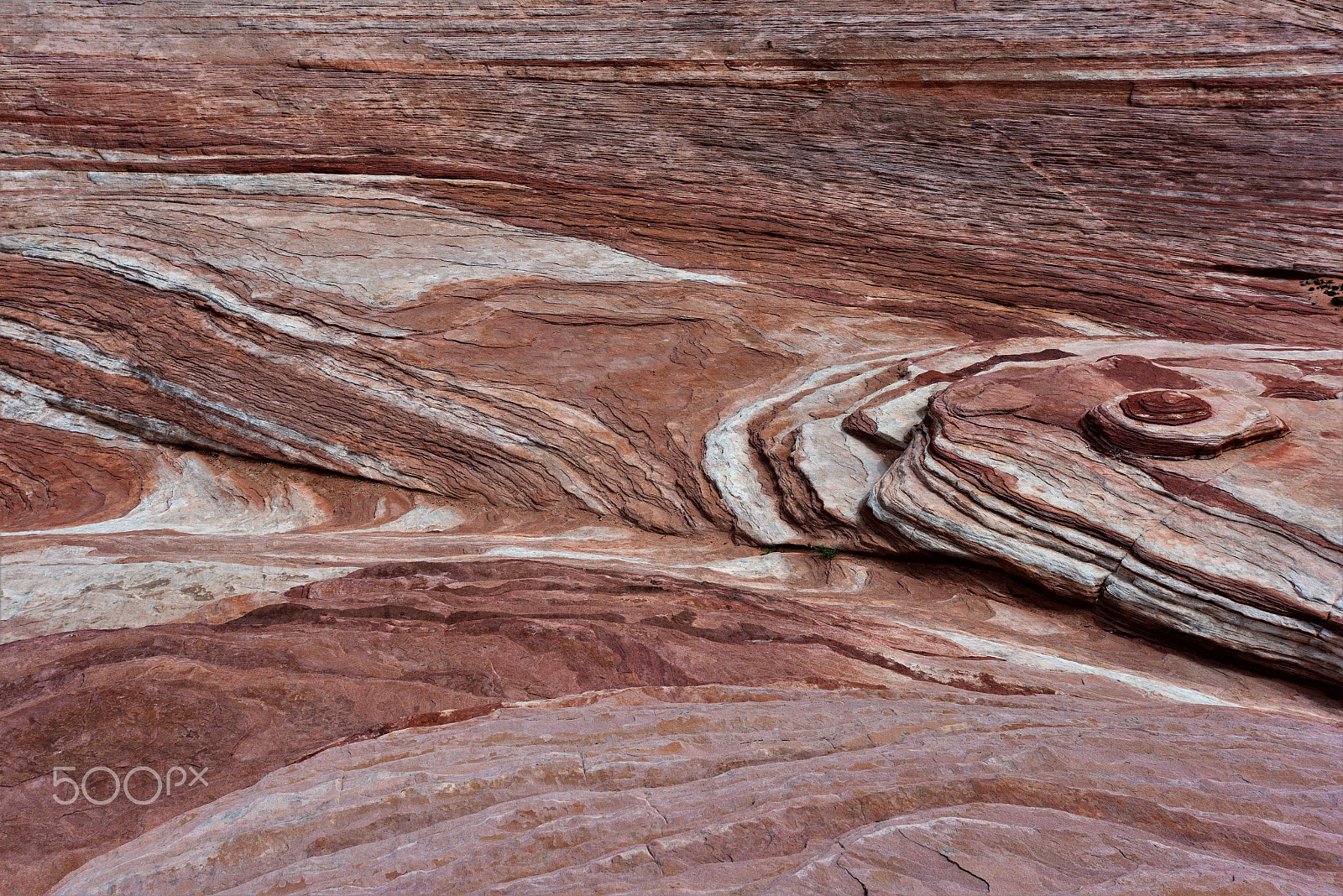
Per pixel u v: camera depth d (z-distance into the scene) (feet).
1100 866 9.06
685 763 13.56
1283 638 22.48
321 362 46.21
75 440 50.19
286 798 12.84
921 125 52.49
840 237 52.47
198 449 49.52
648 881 9.02
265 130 56.90
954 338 44.34
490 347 45.16
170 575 24.36
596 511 39.11
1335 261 45.70
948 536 28.58
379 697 17.99
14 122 56.90
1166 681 22.38
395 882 9.72
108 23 57.41
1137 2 49.34
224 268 50.24
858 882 8.56
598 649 21.01
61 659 18.75
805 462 34.60
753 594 26.35
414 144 56.80
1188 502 25.71
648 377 43.19
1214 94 48.49
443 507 42.42
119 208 54.85
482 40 55.77
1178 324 44.70
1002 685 20.70
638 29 54.90
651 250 52.08
